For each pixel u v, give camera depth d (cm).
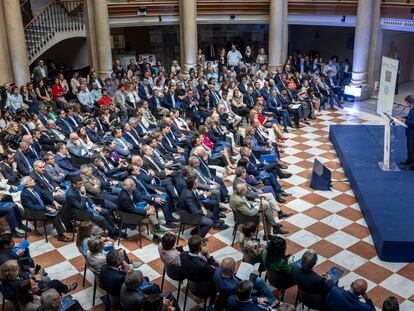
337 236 779
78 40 1945
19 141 1026
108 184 853
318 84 1530
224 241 767
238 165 841
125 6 1697
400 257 700
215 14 1772
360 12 1555
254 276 569
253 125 1088
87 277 679
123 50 2111
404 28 1476
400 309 602
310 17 1716
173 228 799
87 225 620
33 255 732
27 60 1483
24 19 1736
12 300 548
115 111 1257
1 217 769
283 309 445
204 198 795
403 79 1891
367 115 1455
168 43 2155
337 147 1129
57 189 821
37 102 1376
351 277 668
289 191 947
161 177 903
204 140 1055
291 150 1177
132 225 770
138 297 509
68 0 1731
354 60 1608
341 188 959
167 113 1195
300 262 578
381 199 825
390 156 991
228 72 1659
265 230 751
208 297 593
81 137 1034
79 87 1411
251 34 2084
